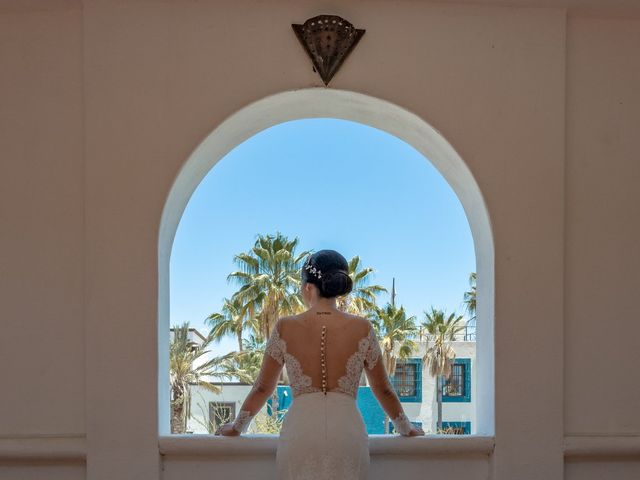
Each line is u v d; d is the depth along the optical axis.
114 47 3.83
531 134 3.90
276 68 3.85
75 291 3.82
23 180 3.85
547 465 3.82
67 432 3.79
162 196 3.81
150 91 3.83
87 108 3.81
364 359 3.55
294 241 27.94
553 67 3.92
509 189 3.89
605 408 3.89
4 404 3.81
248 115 3.98
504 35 3.91
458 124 3.89
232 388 26.16
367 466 3.45
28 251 3.84
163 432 3.89
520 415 3.83
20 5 3.82
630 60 4.00
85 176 3.80
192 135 3.83
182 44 3.84
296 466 3.33
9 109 3.87
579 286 3.93
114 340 3.76
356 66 3.87
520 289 3.86
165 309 3.98
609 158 3.97
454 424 30.94
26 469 3.81
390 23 3.88
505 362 3.84
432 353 30.38
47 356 3.81
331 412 3.38
